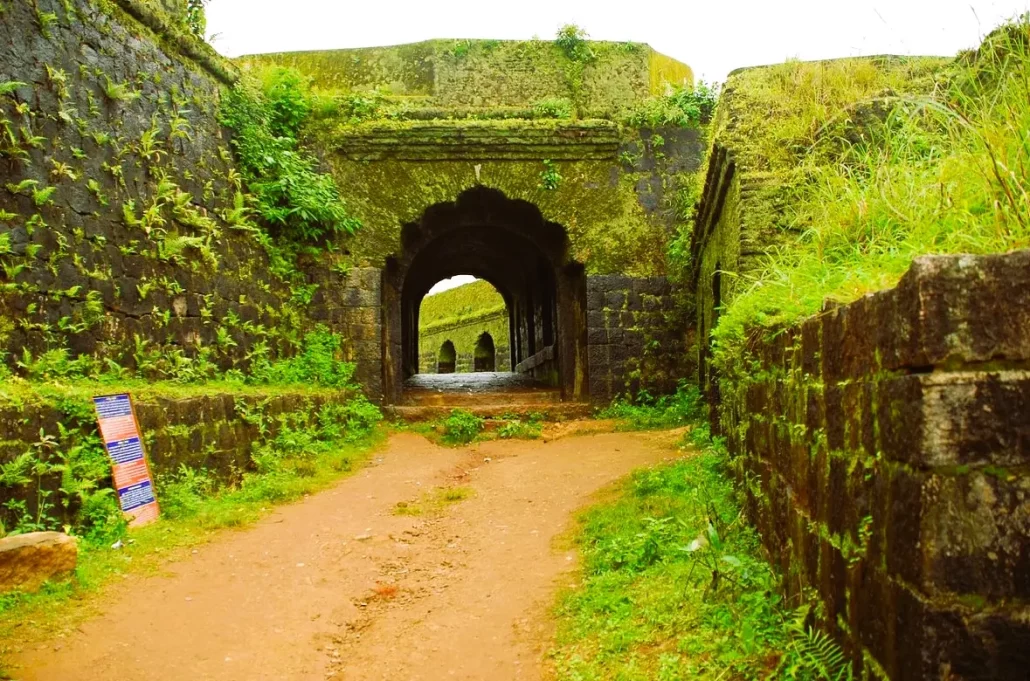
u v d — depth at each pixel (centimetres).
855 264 386
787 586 366
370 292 1133
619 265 1193
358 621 466
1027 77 398
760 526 446
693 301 1167
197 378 829
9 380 567
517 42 1225
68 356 668
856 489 266
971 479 208
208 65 942
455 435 1072
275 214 1035
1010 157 329
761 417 448
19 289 627
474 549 594
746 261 644
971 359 210
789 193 647
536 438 1070
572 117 1197
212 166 937
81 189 705
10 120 637
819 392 317
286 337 1049
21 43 657
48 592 446
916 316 215
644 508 598
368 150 1146
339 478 813
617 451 916
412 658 411
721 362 632
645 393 1176
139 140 795
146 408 637
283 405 878
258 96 1070
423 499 748
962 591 206
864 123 657
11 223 627
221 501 684
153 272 793
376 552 584
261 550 575
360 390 1114
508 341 2650
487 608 471
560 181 1186
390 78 1221
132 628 425
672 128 1216
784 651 314
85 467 549
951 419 209
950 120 430
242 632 436
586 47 1225
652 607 402
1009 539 206
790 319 385
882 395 241
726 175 719
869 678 251
